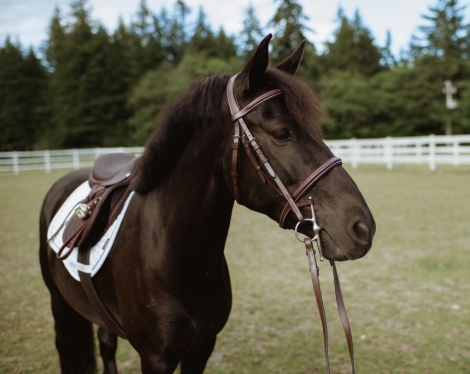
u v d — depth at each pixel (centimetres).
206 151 142
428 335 305
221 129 138
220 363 279
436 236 563
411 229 607
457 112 2783
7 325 336
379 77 3225
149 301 150
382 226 632
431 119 2878
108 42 3622
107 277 170
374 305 359
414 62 3122
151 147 155
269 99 129
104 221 178
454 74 2914
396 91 3000
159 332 150
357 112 2906
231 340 309
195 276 151
